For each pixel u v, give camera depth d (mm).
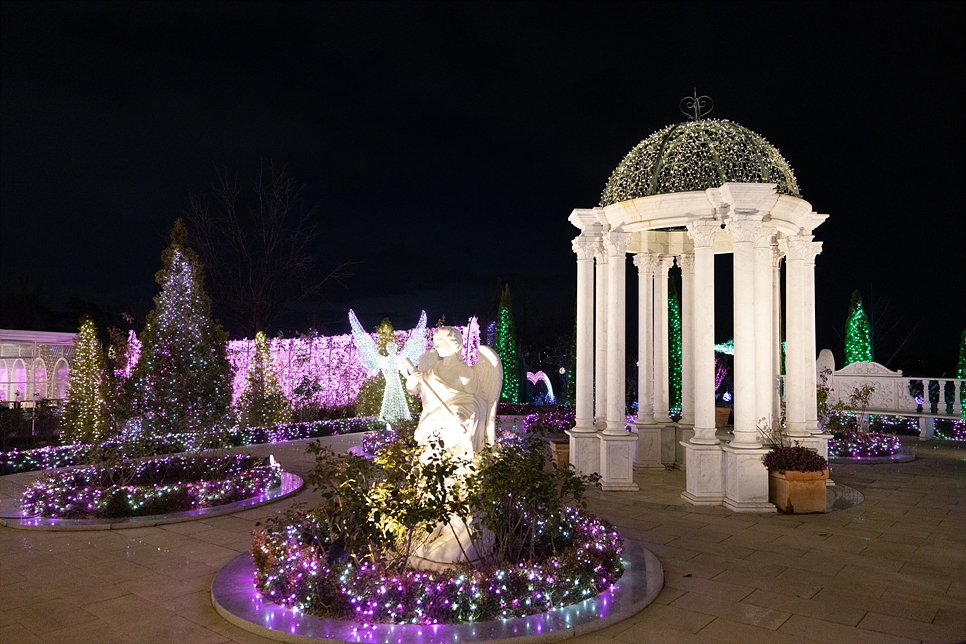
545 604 5695
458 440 6727
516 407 25219
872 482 12586
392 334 22297
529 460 6535
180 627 5547
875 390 20172
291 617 5500
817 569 7160
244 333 29609
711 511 10023
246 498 10695
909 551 7879
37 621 5711
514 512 6859
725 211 10633
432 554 6301
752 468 10102
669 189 11430
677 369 21500
